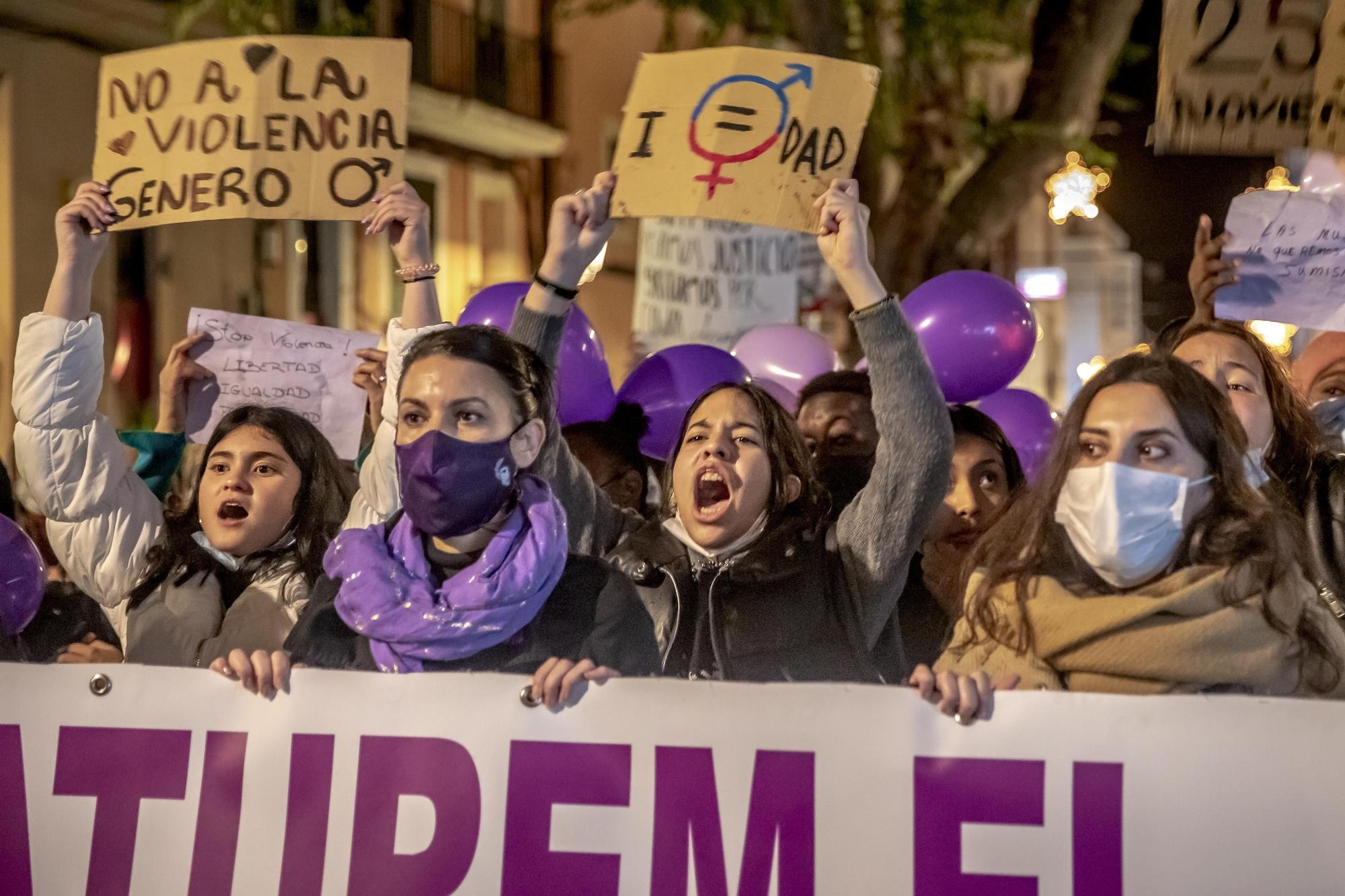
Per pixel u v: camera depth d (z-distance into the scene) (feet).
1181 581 8.99
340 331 13.14
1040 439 15.93
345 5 41.68
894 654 11.19
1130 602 8.95
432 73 48.60
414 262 11.69
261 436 11.62
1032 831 8.74
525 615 9.00
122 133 12.32
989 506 13.10
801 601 10.44
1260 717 8.59
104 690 9.42
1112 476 9.07
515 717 9.08
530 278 55.88
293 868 9.18
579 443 13.83
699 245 19.79
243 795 9.26
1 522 11.20
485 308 14.44
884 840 8.84
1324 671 9.03
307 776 9.21
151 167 12.19
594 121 57.11
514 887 9.02
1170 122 12.60
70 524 11.92
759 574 10.49
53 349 11.60
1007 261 69.92
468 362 9.18
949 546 12.95
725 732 8.96
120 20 38.88
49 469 11.68
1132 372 9.41
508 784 9.07
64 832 9.37
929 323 15.11
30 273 37.76
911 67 31.30
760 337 17.63
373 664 9.39
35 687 9.46
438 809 9.10
